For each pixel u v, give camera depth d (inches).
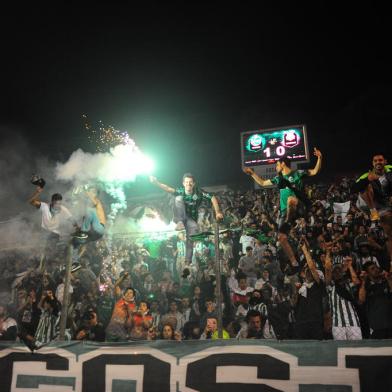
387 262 335.6
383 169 240.8
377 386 170.9
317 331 232.2
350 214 475.8
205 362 195.3
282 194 289.3
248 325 263.6
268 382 184.4
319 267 296.5
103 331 281.3
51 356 217.0
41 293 342.3
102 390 205.8
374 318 228.8
